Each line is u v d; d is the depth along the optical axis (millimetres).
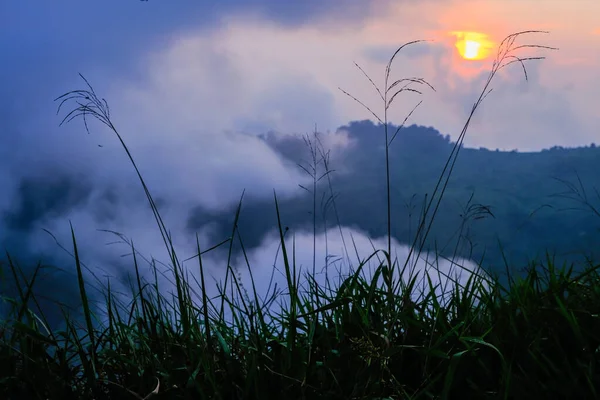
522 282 2371
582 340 2027
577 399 1911
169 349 2121
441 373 1954
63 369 2029
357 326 2135
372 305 2342
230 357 2006
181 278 2094
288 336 2074
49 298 1934
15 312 1997
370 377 1972
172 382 1972
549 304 2359
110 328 2061
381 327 2188
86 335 2045
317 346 2172
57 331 2047
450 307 2369
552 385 1941
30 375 1986
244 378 1997
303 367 2027
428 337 2229
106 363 2090
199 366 1995
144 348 2123
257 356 2021
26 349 2010
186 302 2104
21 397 1951
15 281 1892
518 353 2078
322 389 1957
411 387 2076
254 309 2150
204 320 2055
